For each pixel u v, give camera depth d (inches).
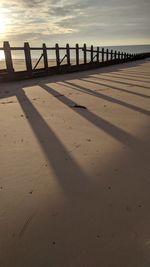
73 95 261.9
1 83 355.9
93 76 447.2
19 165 111.2
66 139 139.6
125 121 169.2
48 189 92.7
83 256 63.8
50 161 114.3
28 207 82.7
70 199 86.6
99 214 78.7
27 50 396.5
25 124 166.6
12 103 227.1
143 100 231.3
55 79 405.1
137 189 91.7
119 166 108.4
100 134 146.1
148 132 146.8
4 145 132.6
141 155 118.0
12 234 71.6
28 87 319.3
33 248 66.7
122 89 294.7
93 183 96.0
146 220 75.7
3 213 80.1
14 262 62.7
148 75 454.3
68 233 71.4
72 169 106.7
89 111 196.2
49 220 76.7
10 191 91.8
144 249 65.2
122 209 80.9
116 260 62.4
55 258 63.5
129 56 1136.2
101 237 69.7
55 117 181.8
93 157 117.3
